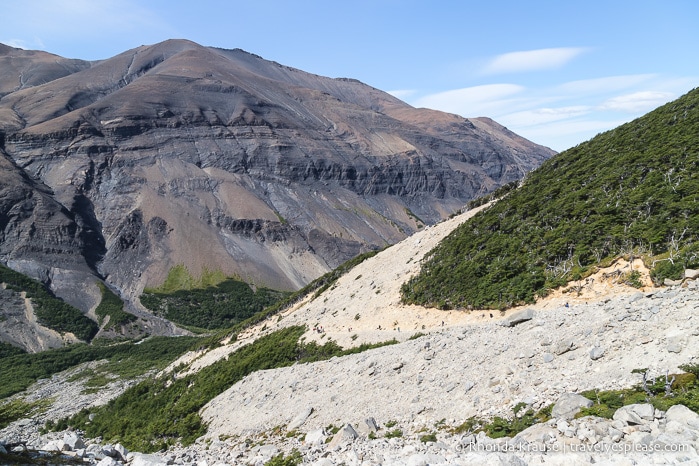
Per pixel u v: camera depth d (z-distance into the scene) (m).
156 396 72.44
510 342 32.16
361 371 39.53
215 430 45.94
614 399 21.55
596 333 27.97
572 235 47.69
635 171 50.78
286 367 52.91
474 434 24.19
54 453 25.22
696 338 23.05
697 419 18.27
